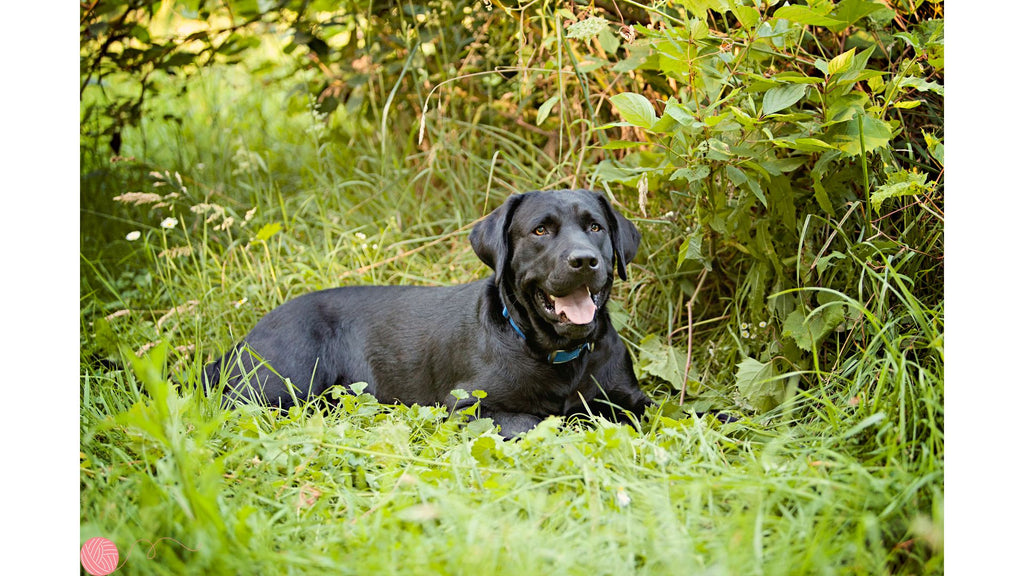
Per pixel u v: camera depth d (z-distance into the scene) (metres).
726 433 3.37
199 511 2.35
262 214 5.92
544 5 4.66
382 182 5.96
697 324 4.32
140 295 5.45
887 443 2.77
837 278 3.88
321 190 6.11
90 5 6.03
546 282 3.57
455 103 6.19
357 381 4.33
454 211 5.80
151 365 2.51
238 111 7.74
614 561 2.35
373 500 2.80
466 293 4.13
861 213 3.86
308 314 4.41
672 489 2.75
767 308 4.06
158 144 7.79
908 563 2.42
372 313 4.38
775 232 4.04
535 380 3.79
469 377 3.89
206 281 5.22
